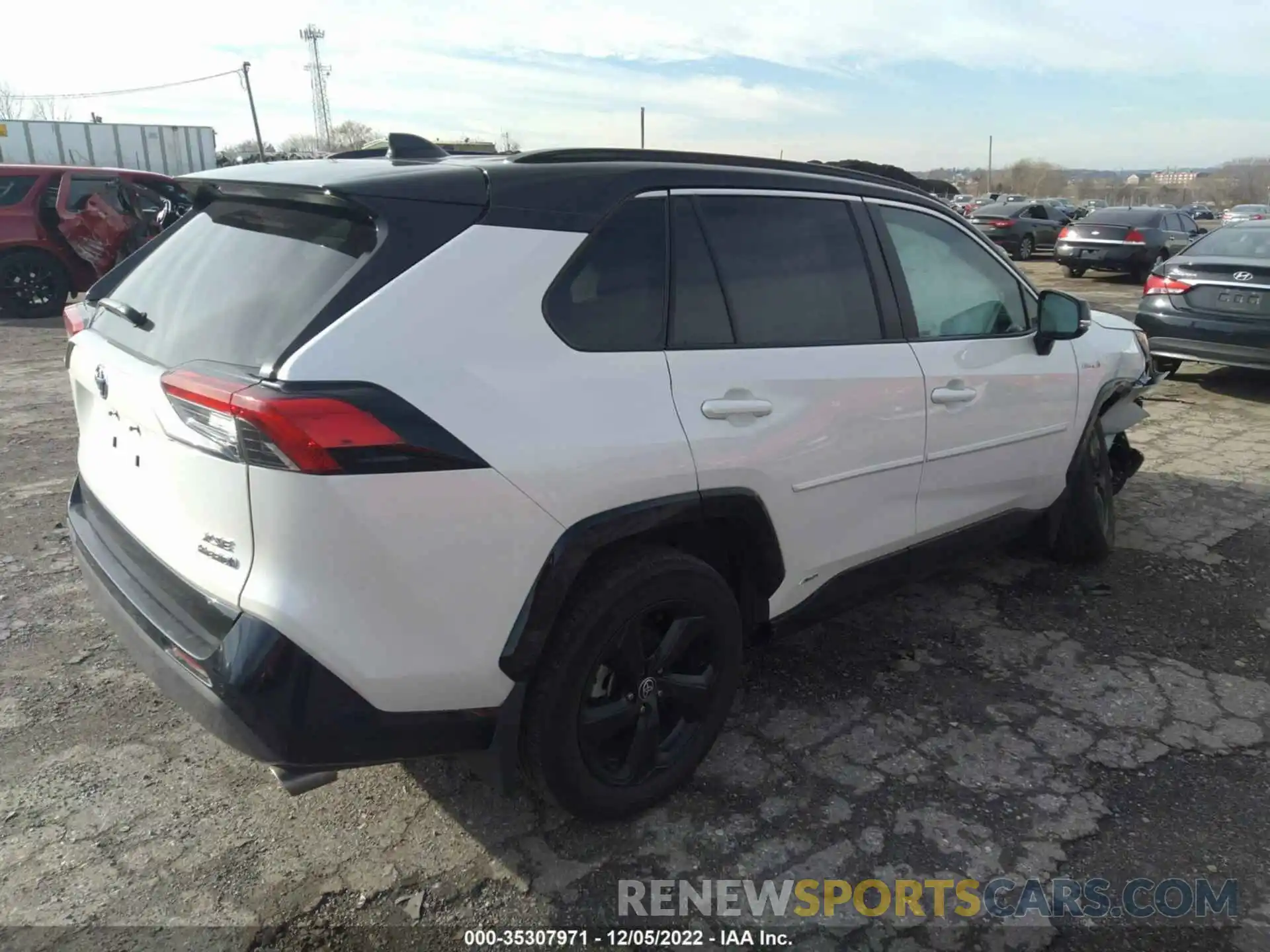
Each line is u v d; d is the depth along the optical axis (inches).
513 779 93.0
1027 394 145.5
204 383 78.9
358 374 77.2
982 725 124.4
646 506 94.3
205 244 102.0
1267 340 299.0
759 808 107.1
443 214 86.7
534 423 86.0
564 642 91.3
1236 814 106.9
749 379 104.8
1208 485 224.8
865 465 119.5
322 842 99.9
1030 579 171.2
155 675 84.6
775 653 143.2
